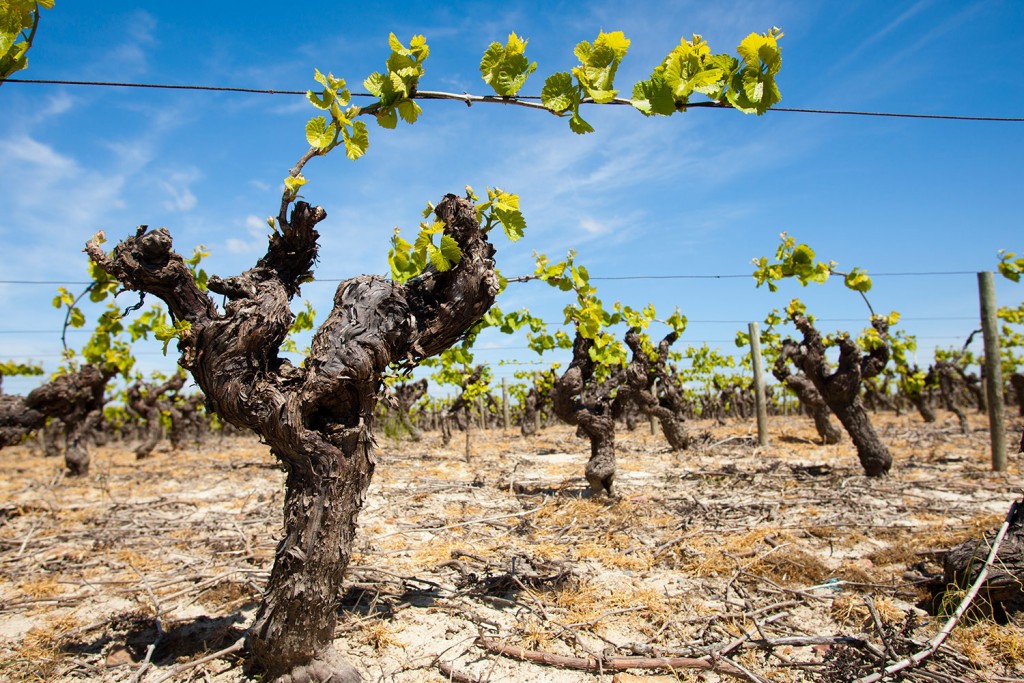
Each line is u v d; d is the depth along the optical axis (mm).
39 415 8016
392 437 15039
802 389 12258
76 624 4027
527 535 5953
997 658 3139
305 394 2797
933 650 3055
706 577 4598
